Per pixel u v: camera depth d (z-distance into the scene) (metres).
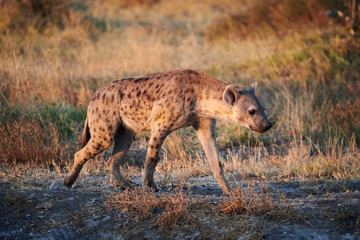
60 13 43.88
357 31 31.78
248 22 45.31
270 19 43.78
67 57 35.09
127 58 35.59
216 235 11.26
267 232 11.20
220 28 46.72
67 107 24.81
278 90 29.22
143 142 22.47
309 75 30.64
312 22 40.25
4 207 13.01
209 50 40.72
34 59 32.59
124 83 14.97
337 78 29.31
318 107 26.20
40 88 26.28
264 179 17.42
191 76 14.55
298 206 12.58
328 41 34.88
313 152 21.36
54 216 12.66
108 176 17.88
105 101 14.79
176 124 14.38
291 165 18.83
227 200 12.64
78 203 13.38
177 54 39.06
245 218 11.83
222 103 14.20
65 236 11.87
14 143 19.30
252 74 32.47
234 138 23.44
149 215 12.32
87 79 29.86
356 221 11.45
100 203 13.33
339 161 18.53
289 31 39.16
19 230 12.05
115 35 42.88
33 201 13.45
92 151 15.01
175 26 50.78
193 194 14.93
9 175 16.83
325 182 16.33
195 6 60.34
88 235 11.90
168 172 18.00
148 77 14.85
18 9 40.78
